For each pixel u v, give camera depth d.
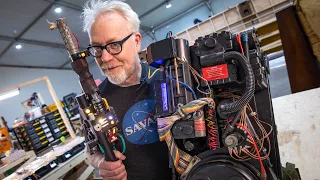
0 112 6.71
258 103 0.64
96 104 0.68
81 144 2.57
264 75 0.64
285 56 2.04
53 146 2.76
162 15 7.80
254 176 0.58
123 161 0.96
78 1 5.22
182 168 0.66
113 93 1.02
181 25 8.38
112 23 0.82
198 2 7.69
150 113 0.94
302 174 1.17
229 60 0.62
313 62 1.92
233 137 0.58
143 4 6.47
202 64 0.64
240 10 4.31
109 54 0.84
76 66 0.68
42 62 7.89
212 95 0.65
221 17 4.54
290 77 2.04
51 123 2.94
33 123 2.76
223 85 0.65
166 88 0.66
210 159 0.64
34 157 2.49
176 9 7.68
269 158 0.63
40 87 8.04
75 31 6.44
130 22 0.88
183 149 0.69
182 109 0.59
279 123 1.48
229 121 0.62
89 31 0.85
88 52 0.75
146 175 0.94
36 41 6.33
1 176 2.27
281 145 1.35
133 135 0.95
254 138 0.61
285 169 0.87
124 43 0.85
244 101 0.56
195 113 0.61
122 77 0.89
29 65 7.70
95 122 0.68
